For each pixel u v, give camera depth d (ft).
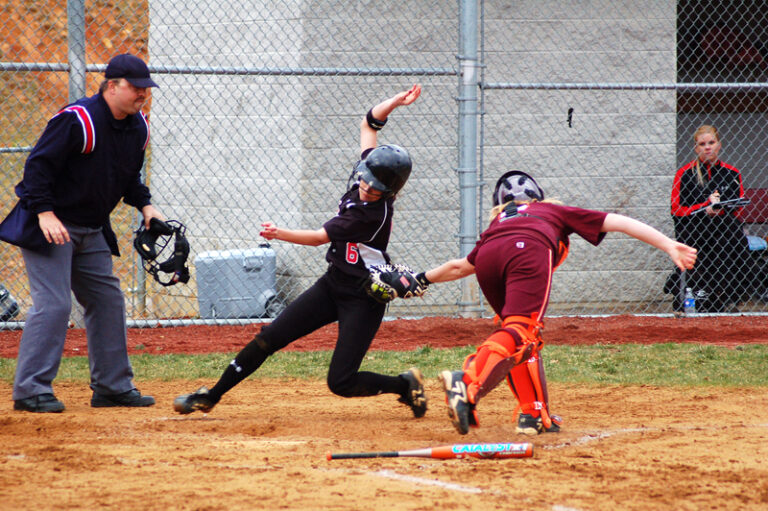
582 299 148.25
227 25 142.92
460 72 121.19
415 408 71.05
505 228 61.26
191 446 60.49
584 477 51.57
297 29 135.23
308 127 135.74
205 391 68.28
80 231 73.51
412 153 140.77
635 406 76.48
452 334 116.78
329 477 51.31
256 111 140.36
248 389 86.02
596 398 80.28
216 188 146.61
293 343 114.21
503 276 60.70
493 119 144.46
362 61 137.59
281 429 67.05
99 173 71.51
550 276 59.47
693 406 76.38
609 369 94.17
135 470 52.90
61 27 298.97
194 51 148.56
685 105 171.22
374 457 56.54
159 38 153.89
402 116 140.26
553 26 145.48
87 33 276.00
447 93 141.18
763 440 62.08
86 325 76.38
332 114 136.98
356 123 138.10
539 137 146.10
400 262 141.69
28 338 73.00
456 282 141.90
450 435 65.10
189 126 150.00
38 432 64.75
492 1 143.13
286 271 138.51
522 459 56.24
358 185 66.69
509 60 144.46
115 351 76.18
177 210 152.97
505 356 56.54
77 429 66.08
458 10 133.18
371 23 137.49
